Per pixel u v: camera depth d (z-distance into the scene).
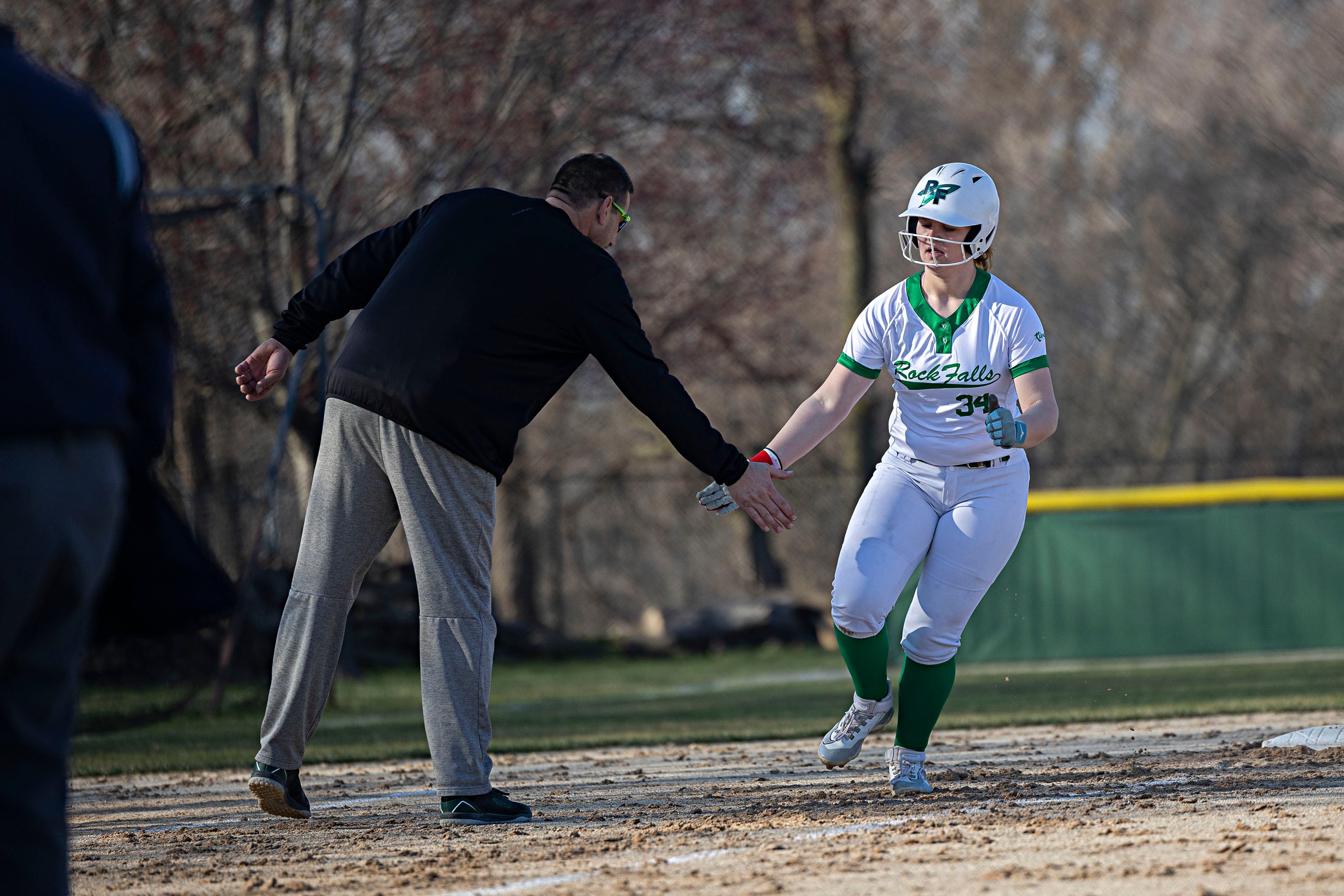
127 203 7.77
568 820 13.89
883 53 81.31
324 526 13.81
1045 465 92.38
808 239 85.62
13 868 7.33
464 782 13.78
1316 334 102.00
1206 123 98.75
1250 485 50.97
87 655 38.19
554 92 59.88
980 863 10.66
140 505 8.27
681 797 15.66
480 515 13.76
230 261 44.19
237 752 24.95
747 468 14.19
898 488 15.31
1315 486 50.38
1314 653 50.16
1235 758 17.59
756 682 49.19
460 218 13.96
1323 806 13.00
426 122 56.00
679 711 33.09
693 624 69.69
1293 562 50.44
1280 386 104.12
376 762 21.95
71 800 17.97
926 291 15.27
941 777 16.47
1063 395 103.88
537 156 58.78
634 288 71.19
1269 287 102.12
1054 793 14.69
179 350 42.56
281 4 51.50
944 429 15.06
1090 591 50.94
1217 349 106.31
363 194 54.78
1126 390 106.31
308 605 13.70
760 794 15.70
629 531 99.19
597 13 59.28
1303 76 97.56
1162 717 25.28
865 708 15.66
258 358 14.98
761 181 77.62
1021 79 95.56
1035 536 51.44
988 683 40.31
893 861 10.84
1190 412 109.38
